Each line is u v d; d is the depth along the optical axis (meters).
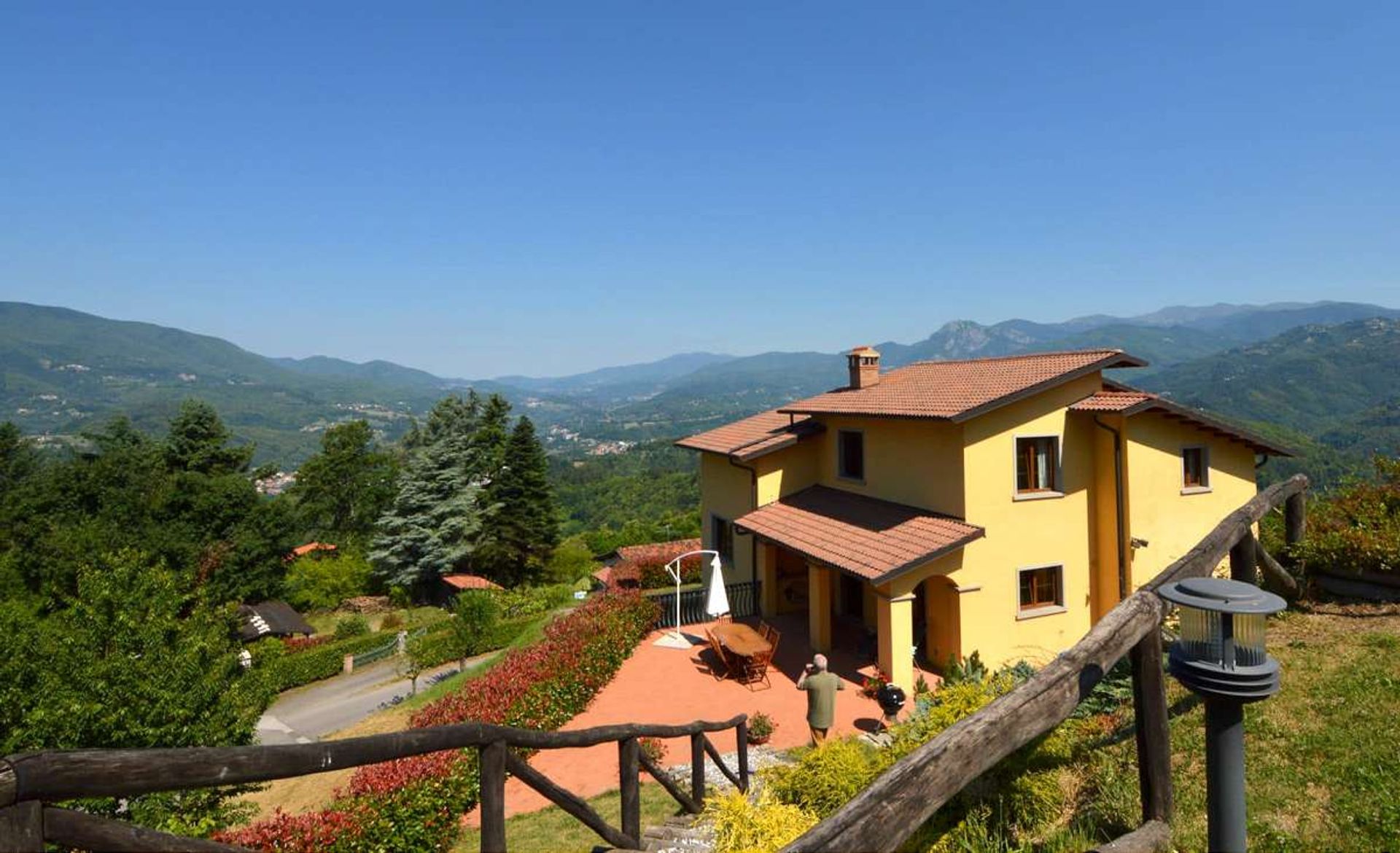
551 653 15.08
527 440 49.19
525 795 11.27
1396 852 3.93
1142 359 15.95
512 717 12.20
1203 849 3.88
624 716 14.10
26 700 9.73
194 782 1.99
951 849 4.57
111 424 51.72
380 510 65.38
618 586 28.89
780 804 6.95
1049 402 15.97
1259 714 6.05
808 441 21.03
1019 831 4.75
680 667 16.75
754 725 12.71
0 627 10.32
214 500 46.00
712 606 17.83
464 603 26.83
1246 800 4.73
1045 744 5.38
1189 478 16.86
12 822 1.69
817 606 17.22
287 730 23.92
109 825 1.88
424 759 10.23
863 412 17.56
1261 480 52.72
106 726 9.85
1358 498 11.12
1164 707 4.10
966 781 2.85
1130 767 5.13
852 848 2.37
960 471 15.23
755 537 19.05
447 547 49.19
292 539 49.16
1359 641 7.60
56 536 41.75
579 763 12.23
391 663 33.09
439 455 51.25
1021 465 15.96
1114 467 15.97
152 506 45.47
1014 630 15.61
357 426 67.25
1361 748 5.18
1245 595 3.22
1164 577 4.75
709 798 7.61
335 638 36.72
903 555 14.41
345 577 51.22
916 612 17.48
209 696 10.90
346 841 8.64
